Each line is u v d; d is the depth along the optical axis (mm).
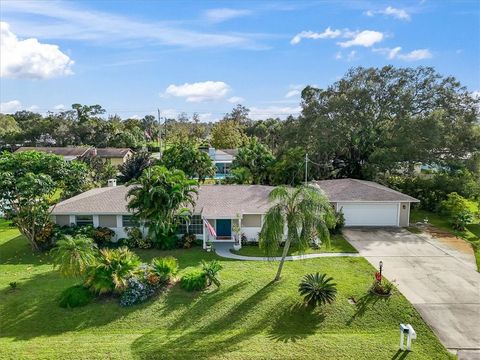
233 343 14961
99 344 14852
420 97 39031
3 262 24281
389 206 31297
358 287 19234
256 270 21938
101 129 90062
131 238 26891
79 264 18453
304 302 17859
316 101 42031
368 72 40688
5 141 90625
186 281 19422
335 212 30250
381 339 15203
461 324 16031
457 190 35469
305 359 13766
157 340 15211
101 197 28891
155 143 96750
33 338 15766
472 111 37312
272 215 19266
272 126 84125
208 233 27719
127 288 18594
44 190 25516
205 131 105250
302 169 38594
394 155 37219
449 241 27312
